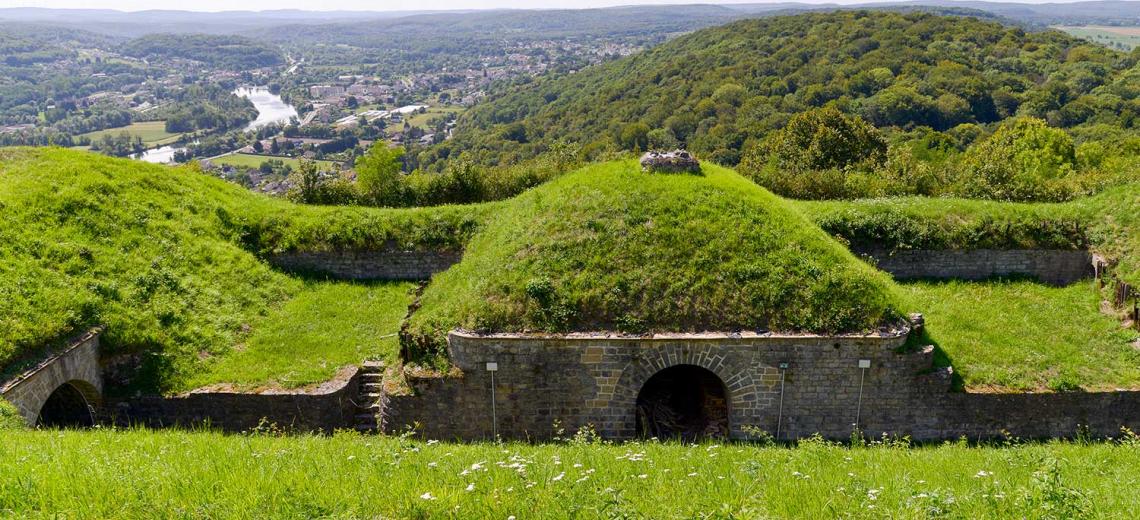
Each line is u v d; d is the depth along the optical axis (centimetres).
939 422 1716
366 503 800
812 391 1689
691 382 1950
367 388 1883
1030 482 913
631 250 1847
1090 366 1825
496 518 760
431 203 3303
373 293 2417
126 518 754
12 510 748
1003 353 1859
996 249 2420
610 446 1380
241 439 1265
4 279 1758
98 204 2262
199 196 2611
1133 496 902
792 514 804
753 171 3647
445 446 1290
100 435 1249
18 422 1386
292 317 2200
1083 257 2395
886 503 814
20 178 2259
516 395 1689
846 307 1714
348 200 3266
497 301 1739
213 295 2153
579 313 1705
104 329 1812
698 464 1102
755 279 1769
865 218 2486
